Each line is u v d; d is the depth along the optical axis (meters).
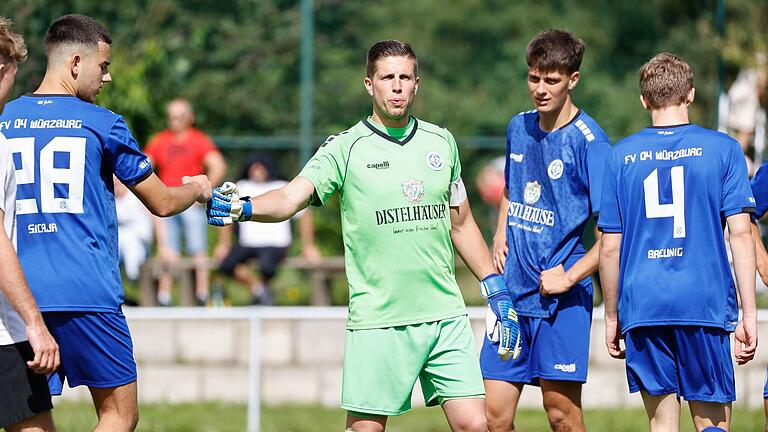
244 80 62.25
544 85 23.48
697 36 58.91
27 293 18.94
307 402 38.09
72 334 21.12
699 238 21.86
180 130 44.66
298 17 64.25
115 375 21.44
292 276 48.47
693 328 21.89
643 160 22.22
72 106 21.30
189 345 38.72
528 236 24.17
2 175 19.23
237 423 34.50
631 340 22.47
